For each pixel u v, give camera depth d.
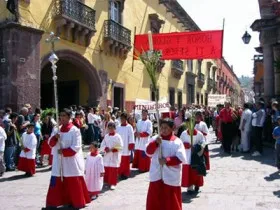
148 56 6.04
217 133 19.08
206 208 7.27
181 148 5.73
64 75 20.53
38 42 15.00
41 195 8.36
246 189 8.84
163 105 13.82
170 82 30.89
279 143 10.73
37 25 15.46
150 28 26.39
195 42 19.97
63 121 7.14
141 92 25.05
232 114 14.95
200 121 9.91
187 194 8.41
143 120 11.71
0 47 14.29
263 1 19.39
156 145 5.75
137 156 11.55
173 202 5.64
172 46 20.36
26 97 14.41
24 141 10.79
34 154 10.82
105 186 9.35
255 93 39.44
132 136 10.51
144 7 25.58
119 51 21.80
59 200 6.84
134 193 8.59
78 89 20.08
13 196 8.27
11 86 13.95
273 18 18.94
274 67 19.28
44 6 15.89
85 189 7.19
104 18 20.28
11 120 11.96
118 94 22.39
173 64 31.28
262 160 13.09
